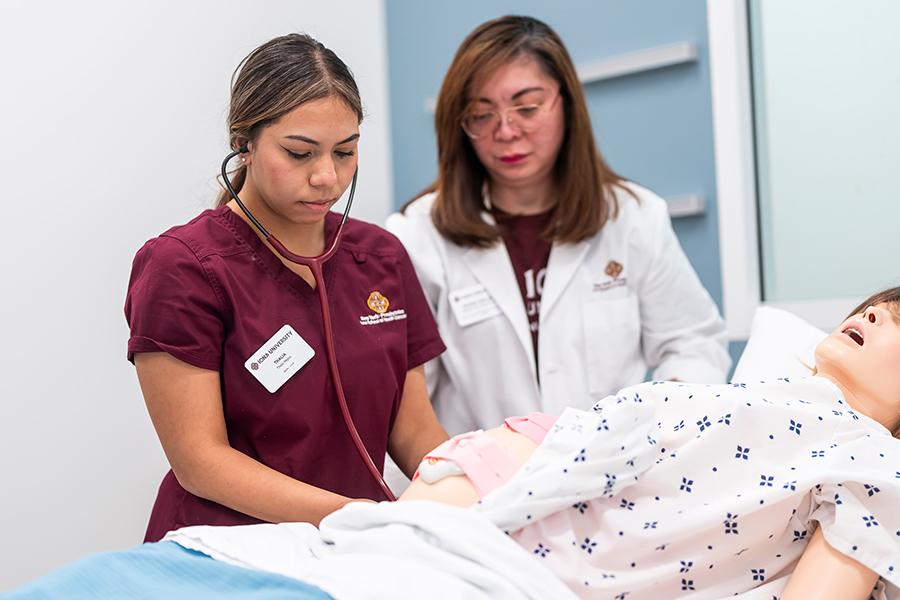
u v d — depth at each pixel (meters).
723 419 1.21
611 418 1.17
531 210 2.08
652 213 2.08
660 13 2.59
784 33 2.46
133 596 1.01
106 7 2.28
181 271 1.39
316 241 1.52
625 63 2.59
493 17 2.88
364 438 1.51
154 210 2.35
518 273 2.05
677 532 1.15
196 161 2.44
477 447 1.21
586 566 1.15
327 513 1.28
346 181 1.40
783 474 1.19
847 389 1.36
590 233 2.00
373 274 1.58
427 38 3.02
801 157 2.45
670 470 1.19
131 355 1.39
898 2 2.31
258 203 1.45
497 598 1.00
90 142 2.24
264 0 2.66
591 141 2.00
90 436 2.22
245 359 1.41
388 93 3.11
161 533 1.44
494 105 1.92
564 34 2.76
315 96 1.32
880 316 1.37
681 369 2.03
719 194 2.47
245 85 1.36
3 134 2.10
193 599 0.99
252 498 1.32
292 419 1.43
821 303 2.38
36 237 2.14
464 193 2.04
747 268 2.45
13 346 2.10
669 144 2.57
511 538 1.13
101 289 2.25
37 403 2.13
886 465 1.19
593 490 1.14
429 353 1.65
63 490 2.17
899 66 2.32
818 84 2.42
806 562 1.14
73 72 2.21
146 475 2.32
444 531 1.06
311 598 0.96
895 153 2.33
